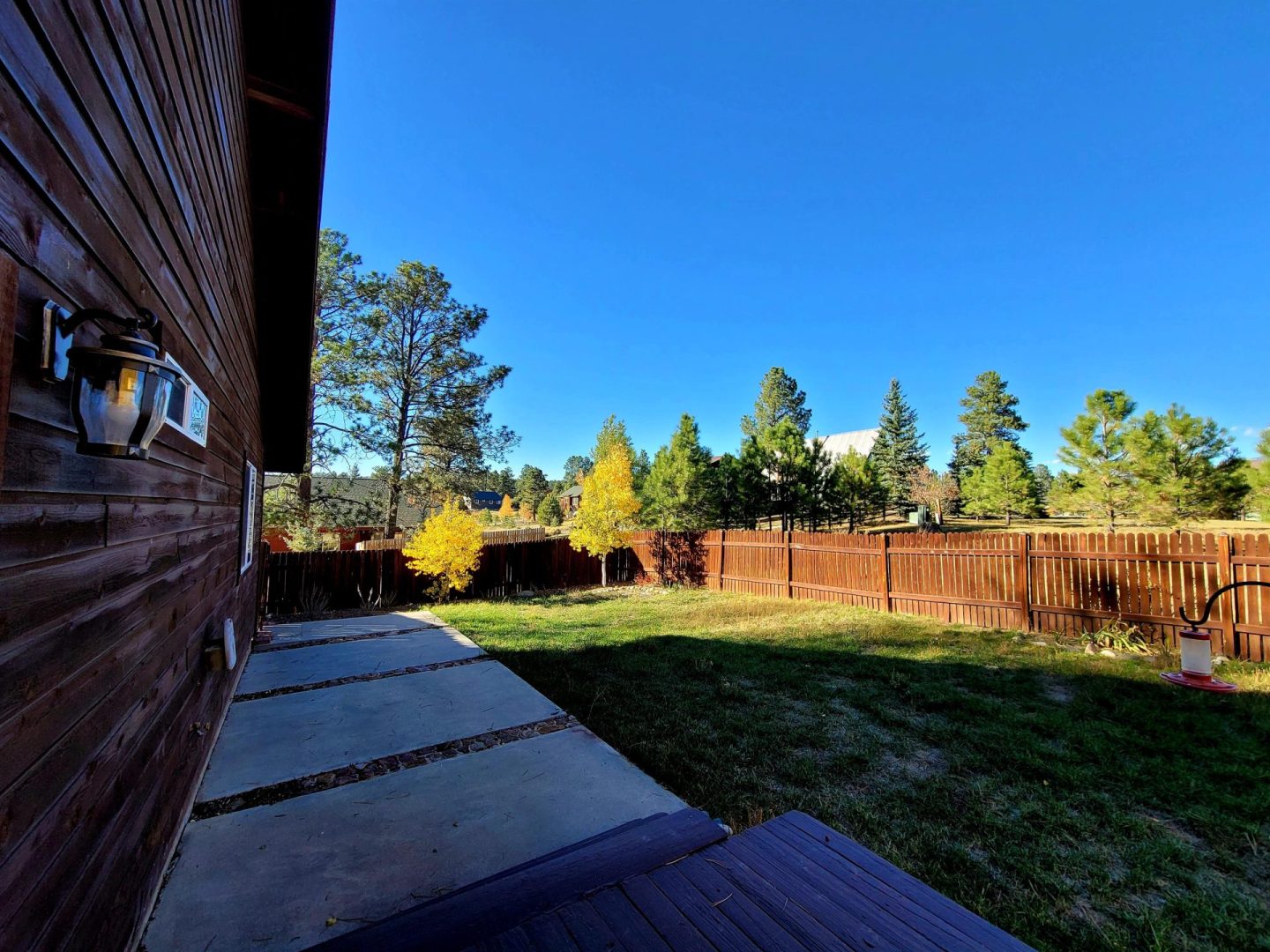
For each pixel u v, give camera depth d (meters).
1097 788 2.88
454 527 9.86
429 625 7.52
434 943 1.31
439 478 16.70
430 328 16.73
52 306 0.93
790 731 3.70
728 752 3.38
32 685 0.96
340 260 14.73
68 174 1.03
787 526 19.66
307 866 2.22
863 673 5.00
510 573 11.29
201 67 2.16
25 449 0.89
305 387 6.21
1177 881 2.19
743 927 1.33
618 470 12.09
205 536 2.85
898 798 2.83
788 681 4.82
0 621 0.82
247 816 2.60
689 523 17.92
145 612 1.74
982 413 36.91
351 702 4.25
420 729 3.70
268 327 5.46
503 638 6.67
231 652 3.12
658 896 1.47
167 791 2.15
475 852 2.32
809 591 9.56
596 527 11.84
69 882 1.17
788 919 1.37
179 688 2.33
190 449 2.38
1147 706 3.93
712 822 1.91
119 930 1.57
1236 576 5.05
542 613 8.64
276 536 16.72
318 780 2.97
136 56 1.41
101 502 1.32
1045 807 2.71
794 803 2.78
